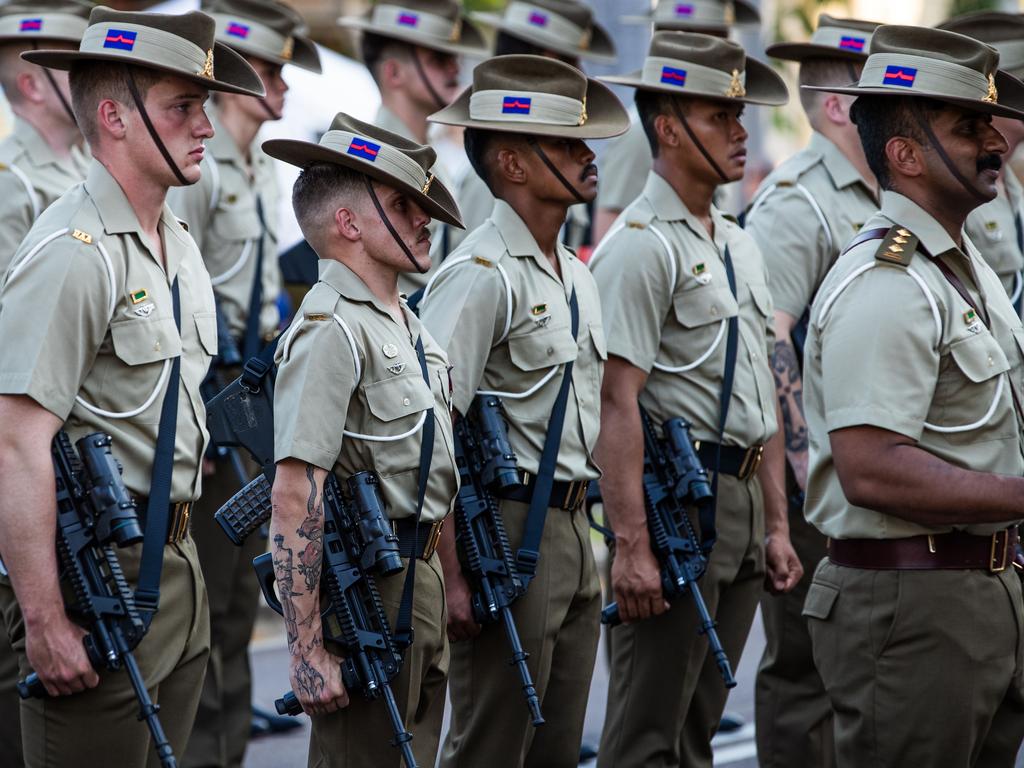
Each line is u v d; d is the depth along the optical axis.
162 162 14.37
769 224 21.28
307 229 14.79
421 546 14.98
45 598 13.38
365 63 26.47
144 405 14.15
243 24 22.94
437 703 15.66
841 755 15.41
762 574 19.30
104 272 13.86
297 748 23.64
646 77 18.86
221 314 22.53
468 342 16.45
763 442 18.92
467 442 16.56
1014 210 23.61
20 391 13.35
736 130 18.84
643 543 18.09
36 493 13.36
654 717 18.53
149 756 14.56
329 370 14.09
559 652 17.33
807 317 21.14
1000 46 23.39
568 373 16.91
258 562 14.67
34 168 20.95
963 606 14.65
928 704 14.71
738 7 29.83
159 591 14.12
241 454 22.61
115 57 14.10
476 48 26.19
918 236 14.90
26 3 20.78
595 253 18.89
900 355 14.39
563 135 16.73
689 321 18.45
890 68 15.05
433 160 14.84
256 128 23.41
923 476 14.16
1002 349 15.34
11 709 16.66
